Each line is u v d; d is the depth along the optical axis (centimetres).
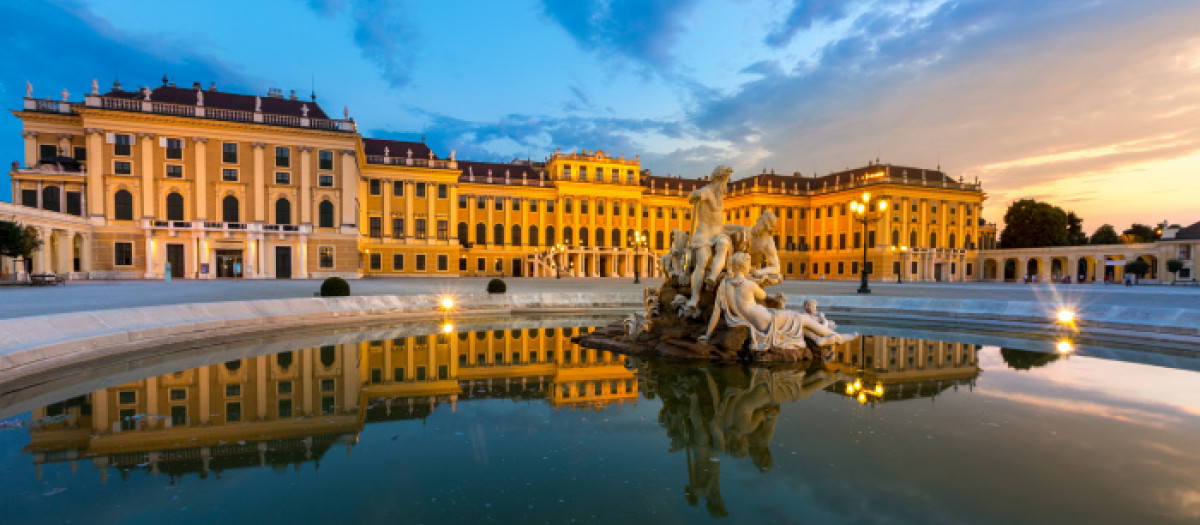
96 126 4600
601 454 509
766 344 1015
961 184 7981
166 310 1198
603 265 8538
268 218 5100
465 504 398
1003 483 424
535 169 8975
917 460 480
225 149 4969
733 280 1055
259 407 678
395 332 1448
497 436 563
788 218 8706
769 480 440
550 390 780
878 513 375
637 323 1202
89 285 3316
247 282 4009
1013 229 8806
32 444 534
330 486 430
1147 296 2797
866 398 721
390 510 388
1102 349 1156
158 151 4775
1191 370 907
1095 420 602
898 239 7494
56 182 4753
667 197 8850
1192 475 438
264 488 427
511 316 1919
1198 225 5972
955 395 728
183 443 539
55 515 376
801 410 660
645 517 373
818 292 3275
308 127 5250
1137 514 368
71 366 905
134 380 831
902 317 1786
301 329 1479
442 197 7144
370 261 6688
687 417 636
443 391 774
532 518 373
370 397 735
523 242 8012
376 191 6756
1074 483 423
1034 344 1229
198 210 4872
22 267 4044
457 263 7175
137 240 4738
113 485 432
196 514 379
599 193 8294
